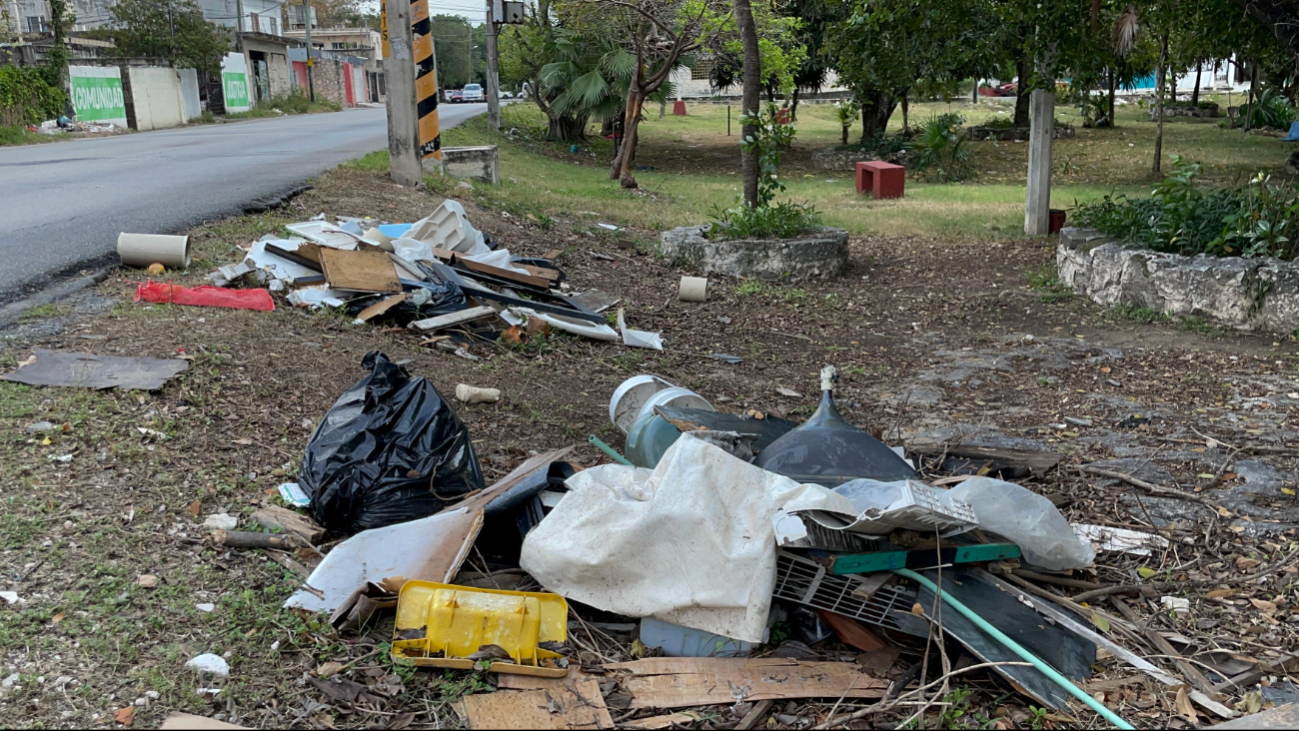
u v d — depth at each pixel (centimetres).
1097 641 341
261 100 4659
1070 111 4391
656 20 1819
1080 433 601
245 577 352
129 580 337
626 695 304
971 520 340
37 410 450
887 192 1925
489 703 291
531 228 1215
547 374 689
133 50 3394
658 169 2630
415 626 317
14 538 348
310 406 524
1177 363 762
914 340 877
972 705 313
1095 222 1097
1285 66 1338
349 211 1055
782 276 1118
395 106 1248
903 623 328
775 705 308
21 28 4006
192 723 250
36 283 659
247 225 884
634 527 332
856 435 421
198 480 419
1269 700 322
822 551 336
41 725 266
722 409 652
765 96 3397
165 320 604
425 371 626
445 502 404
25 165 1473
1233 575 411
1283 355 778
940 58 1191
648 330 883
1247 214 904
